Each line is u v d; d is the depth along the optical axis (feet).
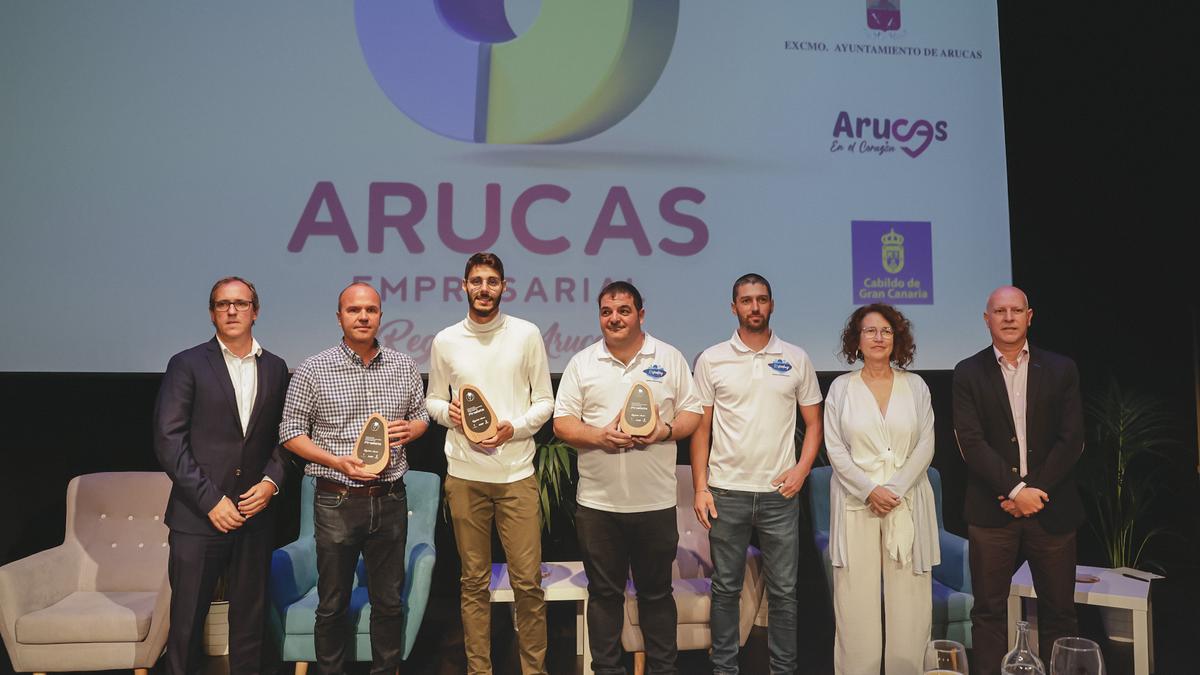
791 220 11.89
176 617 8.03
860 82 12.18
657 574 8.57
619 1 11.78
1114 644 10.48
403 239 11.28
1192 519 13.58
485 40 11.56
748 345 8.96
